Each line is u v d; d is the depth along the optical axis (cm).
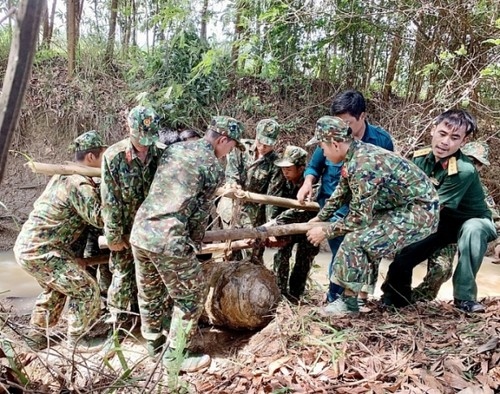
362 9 709
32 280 524
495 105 682
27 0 90
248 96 804
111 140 775
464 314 323
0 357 210
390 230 296
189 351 303
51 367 221
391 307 344
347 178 299
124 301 336
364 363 261
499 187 705
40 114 781
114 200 293
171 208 273
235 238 321
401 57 796
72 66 790
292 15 685
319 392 237
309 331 298
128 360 299
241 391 253
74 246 358
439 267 381
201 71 720
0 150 93
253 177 403
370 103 808
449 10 627
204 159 284
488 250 659
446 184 328
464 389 230
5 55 796
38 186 743
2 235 659
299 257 398
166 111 741
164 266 275
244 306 324
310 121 815
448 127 318
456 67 667
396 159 293
